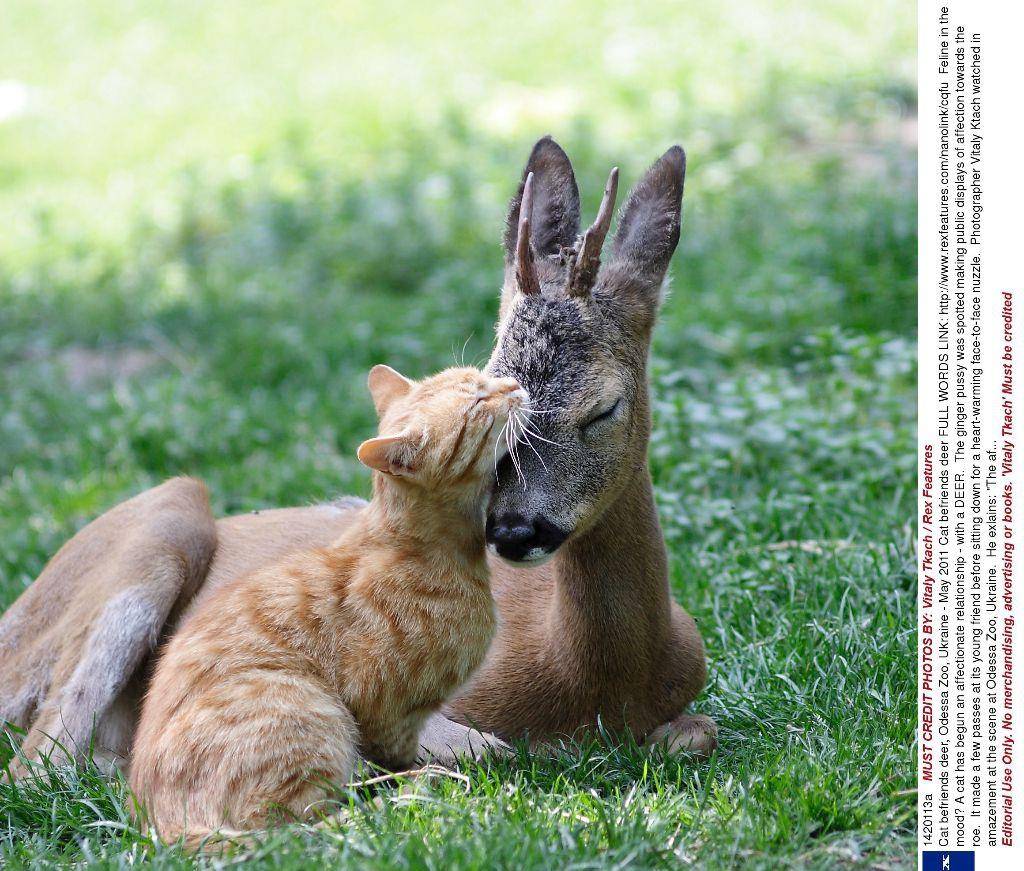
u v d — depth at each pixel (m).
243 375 17.33
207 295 20.08
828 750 7.68
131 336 19.44
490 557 9.09
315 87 30.61
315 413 15.82
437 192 22.86
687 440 13.04
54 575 9.45
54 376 17.91
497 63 30.50
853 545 10.91
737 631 9.93
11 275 22.14
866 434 12.60
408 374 17.08
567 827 6.70
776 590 10.45
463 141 25.77
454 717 8.51
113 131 29.75
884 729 7.95
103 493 14.09
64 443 15.70
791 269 17.95
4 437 15.97
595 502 7.60
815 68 27.25
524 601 8.80
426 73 30.50
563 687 8.34
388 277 20.92
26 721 9.09
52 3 40.56
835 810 6.85
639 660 8.24
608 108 26.72
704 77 27.61
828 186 21.23
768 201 21.02
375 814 6.88
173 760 7.16
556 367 7.57
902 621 9.50
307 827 6.77
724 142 24.05
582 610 8.16
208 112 30.06
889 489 12.21
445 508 7.46
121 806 7.41
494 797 7.12
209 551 9.26
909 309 16.55
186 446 15.19
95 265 22.45
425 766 7.48
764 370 15.38
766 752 7.78
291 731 7.10
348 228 22.03
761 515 11.83
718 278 18.27
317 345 17.78
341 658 7.38
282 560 8.03
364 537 7.74
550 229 8.46
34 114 31.81
